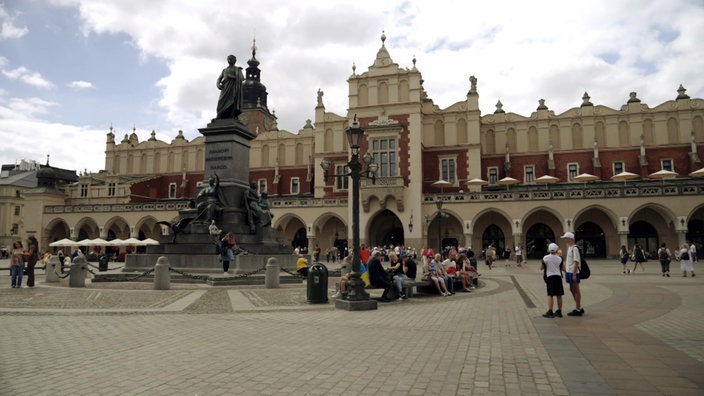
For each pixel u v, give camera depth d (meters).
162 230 55.50
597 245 48.03
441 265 18.19
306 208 52.09
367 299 13.99
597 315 12.31
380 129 51.72
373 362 7.53
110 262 49.34
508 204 46.22
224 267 20.75
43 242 59.59
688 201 41.50
